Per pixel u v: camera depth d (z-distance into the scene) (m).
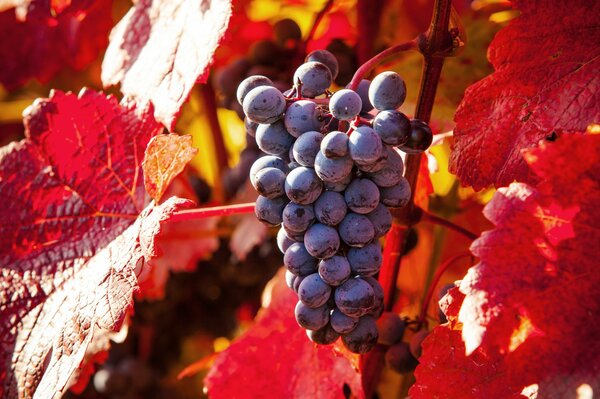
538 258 0.42
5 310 0.52
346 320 0.44
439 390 0.46
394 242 0.52
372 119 0.44
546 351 0.42
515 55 0.48
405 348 0.52
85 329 0.47
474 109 0.48
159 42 0.52
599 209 0.42
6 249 0.53
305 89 0.45
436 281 0.54
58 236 0.53
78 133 0.53
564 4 0.47
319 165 0.42
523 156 0.44
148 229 0.48
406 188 0.45
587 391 0.42
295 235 0.44
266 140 0.44
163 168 0.50
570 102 0.46
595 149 0.42
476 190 0.48
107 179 0.54
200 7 0.51
